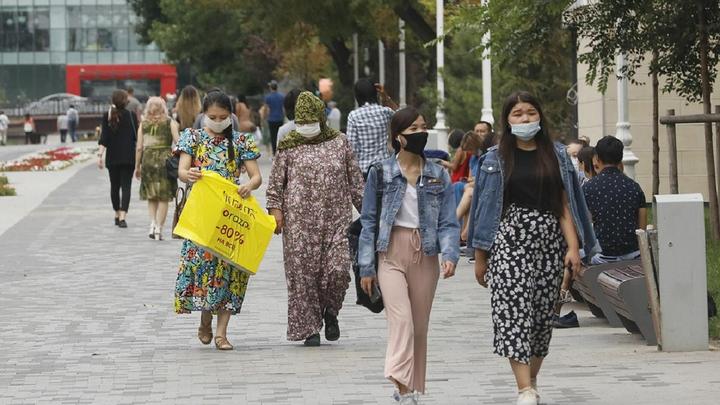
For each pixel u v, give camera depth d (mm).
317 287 25562
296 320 25516
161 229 46156
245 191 25031
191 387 21344
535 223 18781
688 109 51969
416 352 19484
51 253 42375
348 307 31031
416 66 102938
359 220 19969
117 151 49625
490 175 18906
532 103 18734
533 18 36344
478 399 19750
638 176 52656
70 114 170750
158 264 39438
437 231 19234
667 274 23547
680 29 36281
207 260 24969
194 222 24656
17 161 99812
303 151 25453
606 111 52719
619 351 24109
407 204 19219
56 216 55406
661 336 23672
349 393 20484
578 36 37719
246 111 73625
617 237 27234
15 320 29453
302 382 21578
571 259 18812
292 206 25312
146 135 45688
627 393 19797
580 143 38094
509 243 18812
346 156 25609
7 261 40438
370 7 88500
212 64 148125
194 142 25219
